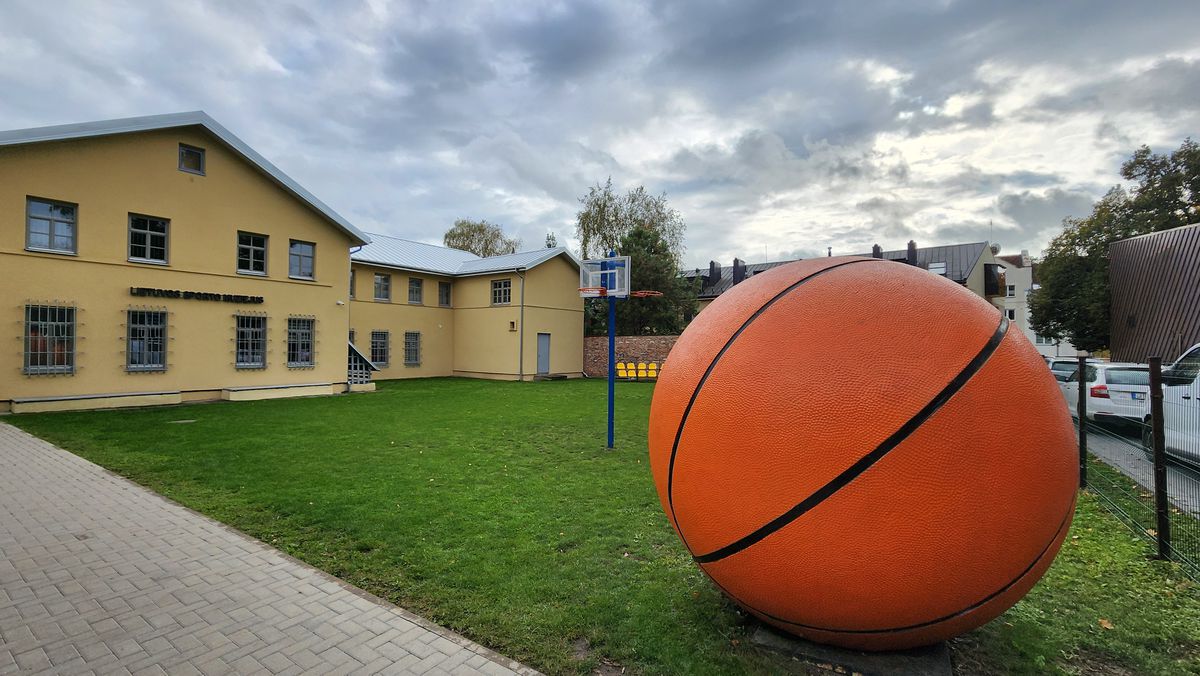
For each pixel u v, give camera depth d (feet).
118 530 16.22
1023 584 8.13
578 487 21.17
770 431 8.10
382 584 12.76
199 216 50.98
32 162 41.65
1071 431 8.52
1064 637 10.33
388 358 81.82
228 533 15.97
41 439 30.40
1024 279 141.18
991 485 7.47
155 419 38.75
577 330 90.74
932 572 7.59
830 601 8.14
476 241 163.12
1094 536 16.38
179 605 11.69
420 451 27.84
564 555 14.35
